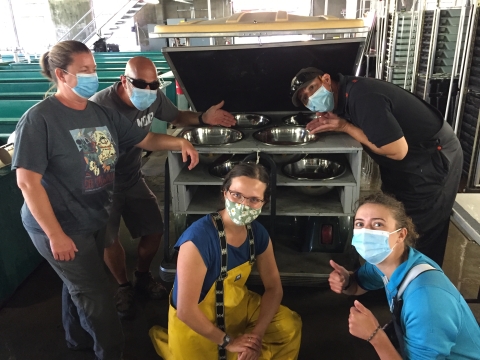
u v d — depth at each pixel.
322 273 2.31
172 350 1.67
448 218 1.99
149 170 4.39
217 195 2.48
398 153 1.75
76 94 1.46
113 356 1.75
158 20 12.88
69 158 1.44
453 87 3.83
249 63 2.47
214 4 12.38
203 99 2.76
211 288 1.57
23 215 1.57
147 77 1.80
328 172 2.44
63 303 1.88
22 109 3.65
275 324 1.74
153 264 2.68
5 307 2.28
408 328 1.15
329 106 1.94
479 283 2.38
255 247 1.66
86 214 1.54
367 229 1.25
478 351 1.17
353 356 1.90
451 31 3.94
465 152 3.71
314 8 11.02
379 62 5.50
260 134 2.39
